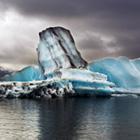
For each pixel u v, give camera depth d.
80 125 52.22
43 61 139.00
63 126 51.19
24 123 54.19
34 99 110.69
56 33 143.00
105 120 58.16
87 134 44.75
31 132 46.12
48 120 57.88
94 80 124.06
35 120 57.88
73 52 140.12
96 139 41.72
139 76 150.25
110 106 87.00
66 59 136.50
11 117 61.94
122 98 121.06
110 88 125.94
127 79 147.88
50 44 140.25
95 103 97.00
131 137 43.09
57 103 95.50
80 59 139.38
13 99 110.25
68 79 121.56
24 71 144.00
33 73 142.12
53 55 137.75
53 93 116.88
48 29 143.75
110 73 146.12
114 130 47.75
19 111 72.50
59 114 67.12
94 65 146.62
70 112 71.31
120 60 153.50
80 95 121.25
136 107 84.44
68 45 141.25
